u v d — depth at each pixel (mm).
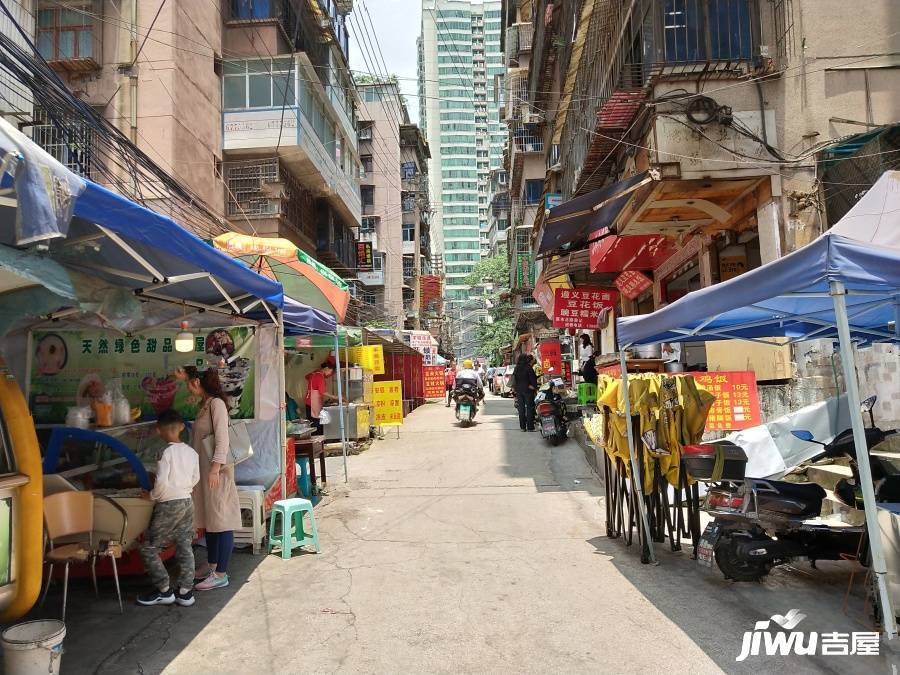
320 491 8273
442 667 3369
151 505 4383
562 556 5328
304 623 4023
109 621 4094
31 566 3373
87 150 7234
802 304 4797
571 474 8906
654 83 8641
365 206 38031
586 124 12539
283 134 17562
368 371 13609
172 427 4430
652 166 8523
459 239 103375
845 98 8656
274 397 6555
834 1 8773
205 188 16453
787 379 8312
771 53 8664
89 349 6277
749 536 4473
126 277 4324
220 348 6543
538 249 11500
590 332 19828
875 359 6883
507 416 17203
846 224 6629
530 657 3467
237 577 5000
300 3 19609
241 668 3414
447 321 59156
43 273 2889
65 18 15000
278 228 18234
